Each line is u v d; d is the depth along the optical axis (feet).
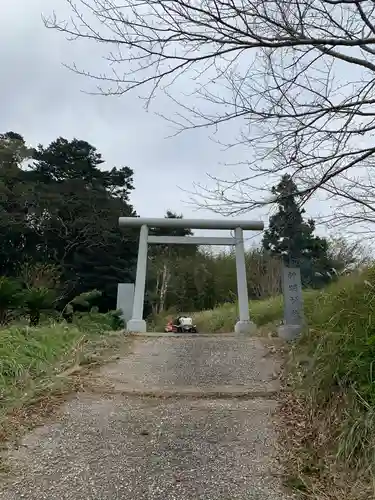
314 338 18.03
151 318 72.54
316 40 9.72
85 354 21.22
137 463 10.73
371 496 8.95
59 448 11.50
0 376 15.46
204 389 16.71
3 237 71.41
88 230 72.02
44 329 23.56
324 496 9.25
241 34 9.64
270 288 61.57
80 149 79.46
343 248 20.49
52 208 71.87
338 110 10.57
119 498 9.17
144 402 15.21
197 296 85.20
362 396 11.24
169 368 20.22
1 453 11.09
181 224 34.88
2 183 71.15
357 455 10.09
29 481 9.82
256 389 16.58
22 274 54.29
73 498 9.16
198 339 27.17
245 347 24.13
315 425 12.32
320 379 13.71
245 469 10.44
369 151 10.89
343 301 16.90
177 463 10.75
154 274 81.35
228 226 35.04
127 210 78.28
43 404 14.52
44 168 78.84
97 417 13.69
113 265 71.26
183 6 9.29
